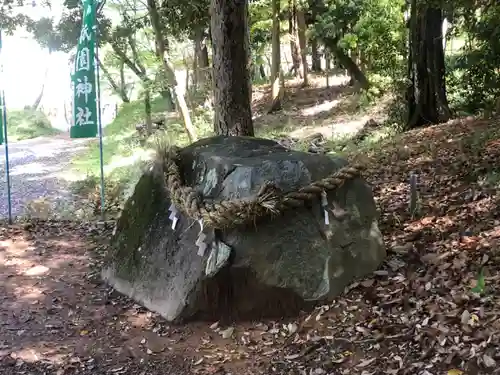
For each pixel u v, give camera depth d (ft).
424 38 40.57
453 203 20.75
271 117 70.79
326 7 49.98
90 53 25.55
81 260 20.22
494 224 17.67
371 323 13.73
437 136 33.86
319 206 15.30
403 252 17.01
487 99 35.14
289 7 72.59
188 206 14.89
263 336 14.10
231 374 12.69
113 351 14.02
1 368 13.42
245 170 15.01
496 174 22.18
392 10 46.68
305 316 14.58
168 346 14.08
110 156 58.39
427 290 14.53
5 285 18.21
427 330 12.85
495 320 12.53
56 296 17.21
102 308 16.22
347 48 45.91
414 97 41.75
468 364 11.50
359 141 43.75
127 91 69.21
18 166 61.93
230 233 14.56
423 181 24.95
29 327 15.39
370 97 52.95
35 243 22.39
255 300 14.57
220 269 14.26
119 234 18.15
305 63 84.64
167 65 51.90
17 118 96.43
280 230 14.70
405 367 11.87
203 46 68.49
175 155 17.10
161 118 62.59
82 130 26.35
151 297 15.88
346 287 15.35
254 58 85.92
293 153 16.38
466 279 14.61
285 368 12.69
